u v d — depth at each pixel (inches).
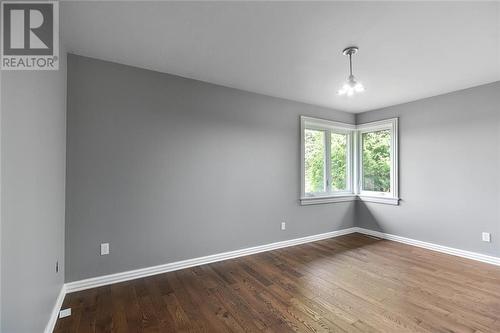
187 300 83.0
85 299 82.9
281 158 141.9
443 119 132.6
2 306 37.7
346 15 67.3
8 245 40.1
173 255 107.7
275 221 138.9
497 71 103.9
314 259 122.0
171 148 108.0
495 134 114.8
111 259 94.7
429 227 137.6
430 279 98.8
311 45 83.7
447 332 66.1
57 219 75.4
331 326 69.1
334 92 132.2
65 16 67.9
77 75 90.0
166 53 90.0
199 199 114.6
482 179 118.6
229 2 62.2
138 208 100.3
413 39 79.3
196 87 114.9
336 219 166.6
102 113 94.0
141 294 86.8
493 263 114.5
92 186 91.6
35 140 53.7
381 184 164.2
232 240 123.9
